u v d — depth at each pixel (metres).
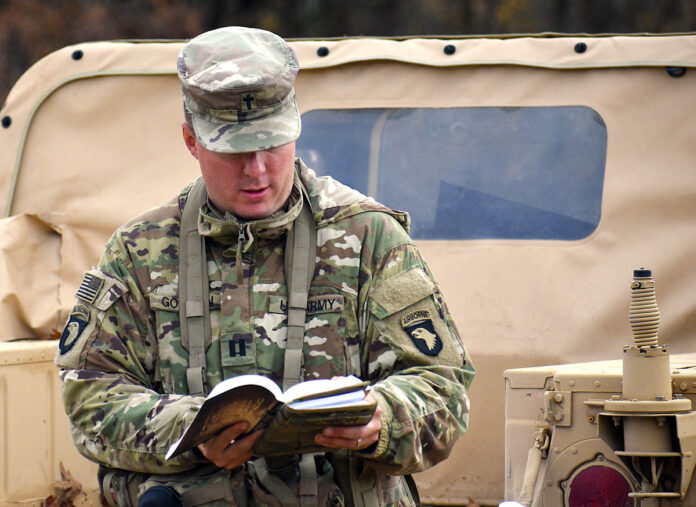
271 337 7.77
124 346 7.84
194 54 7.68
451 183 13.02
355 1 47.34
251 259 7.89
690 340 12.35
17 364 10.66
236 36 7.70
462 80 13.17
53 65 13.67
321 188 8.09
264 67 7.49
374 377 7.85
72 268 13.23
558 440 9.43
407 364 7.77
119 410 7.59
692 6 45.81
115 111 13.57
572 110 12.93
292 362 7.67
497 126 13.04
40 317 12.88
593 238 12.62
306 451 7.29
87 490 11.20
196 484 7.59
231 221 7.74
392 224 8.02
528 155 12.95
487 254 12.70
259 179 7.56
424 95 13.19
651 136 12.75
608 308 12.33
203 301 7.83
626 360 9.04
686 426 8.81
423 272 7.95
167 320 7.84
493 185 12.95
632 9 46.09
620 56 12.88
